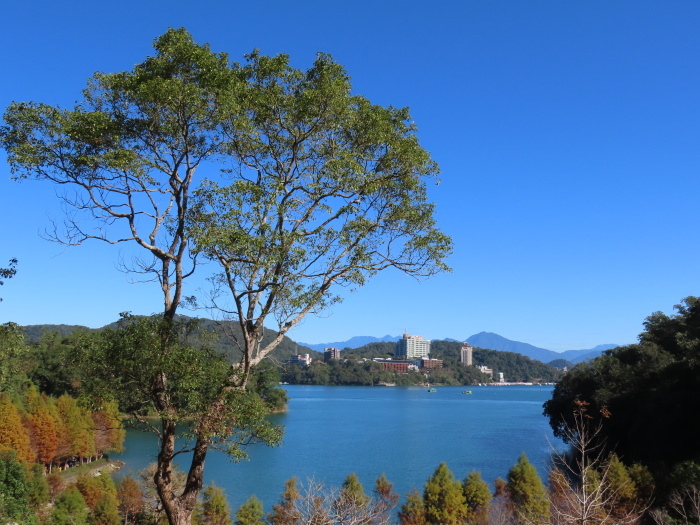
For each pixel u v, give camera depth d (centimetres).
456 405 16350
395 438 8344
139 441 7788
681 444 4103
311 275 1700
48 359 8181
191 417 1533
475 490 3206
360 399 19150
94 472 5778
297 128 1753
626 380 5472
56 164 1587
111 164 1500
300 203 1728
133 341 1508
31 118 1524
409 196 1853
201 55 1520
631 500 2912
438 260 1864
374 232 1827
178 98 1515
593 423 5422
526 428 9831
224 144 1681
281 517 2559
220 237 1446
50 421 5450
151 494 3731
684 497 2708
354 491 2619
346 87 1734
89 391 1574
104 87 1634
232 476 5353
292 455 6631
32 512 3341
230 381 1556
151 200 1709
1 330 2228
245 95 1647
